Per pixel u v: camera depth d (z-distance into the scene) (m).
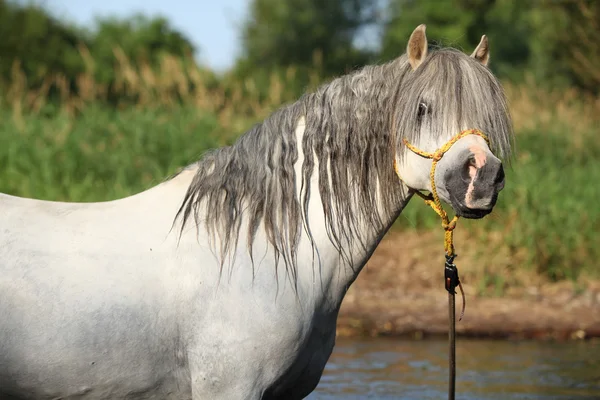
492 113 4.53
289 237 4.67
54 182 15.37
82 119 18.20
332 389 7.80
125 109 19.89
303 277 4.68
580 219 15.53
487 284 13.70
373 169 4.80
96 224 4.61
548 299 13.08
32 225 4.54
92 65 20.27
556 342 10.79
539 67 35.72
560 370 8.88
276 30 59.50
